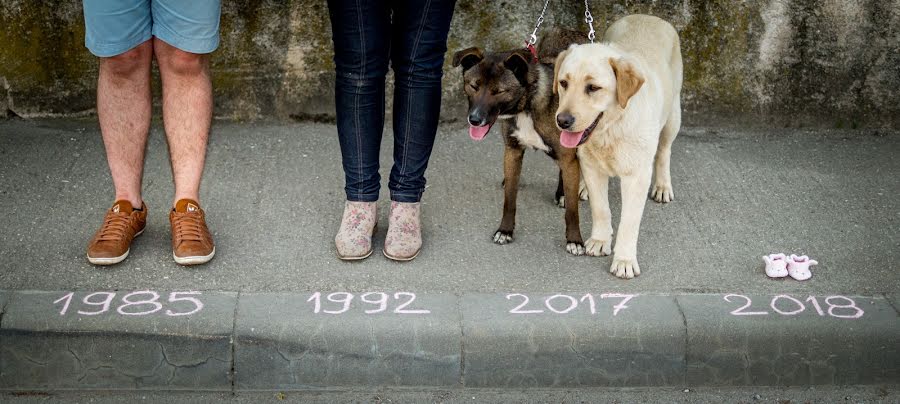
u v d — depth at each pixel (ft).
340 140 12.37
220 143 15.93
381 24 11.69
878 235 13.61
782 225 13.87
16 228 12.94
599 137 11.85
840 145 16.66
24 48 16.08
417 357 11.05
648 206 14.38
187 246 12.00
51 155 15.20
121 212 12.35
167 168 14.98
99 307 11.03
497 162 15.80
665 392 11.24
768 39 16.71
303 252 12.68
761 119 17.22
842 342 11.25
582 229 13.82
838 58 16.81
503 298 11.57
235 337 10.88
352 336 10.96
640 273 12.40
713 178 15.33
